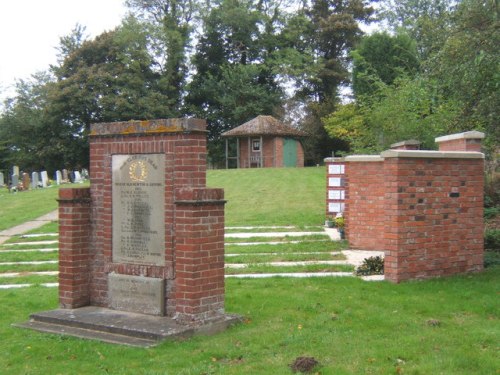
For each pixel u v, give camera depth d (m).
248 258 13.33
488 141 14.34
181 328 7.26
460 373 5.61
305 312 8.23
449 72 12.62
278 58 54.31
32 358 6.65
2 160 54.12
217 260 7.63
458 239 10.66
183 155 7.65
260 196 25.44
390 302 8.52
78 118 51.62
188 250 7.36
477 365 5.81
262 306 8.66
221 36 58.66
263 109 53.78
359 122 24.75
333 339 6.81
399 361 6.03
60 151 51.78
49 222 21.34
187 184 7.63
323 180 29.80
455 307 8.09
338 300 8.79
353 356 6.18
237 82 53.78
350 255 13.55
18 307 9.33
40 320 8.16
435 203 10.38
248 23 57.06
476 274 10.61
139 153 8.06
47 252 15.72
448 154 10.46
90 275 8.74
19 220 22.08
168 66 54.50
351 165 14.37
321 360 6.11
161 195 7.88
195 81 57.31
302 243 15.24
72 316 8.05
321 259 13.17
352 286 9.80
